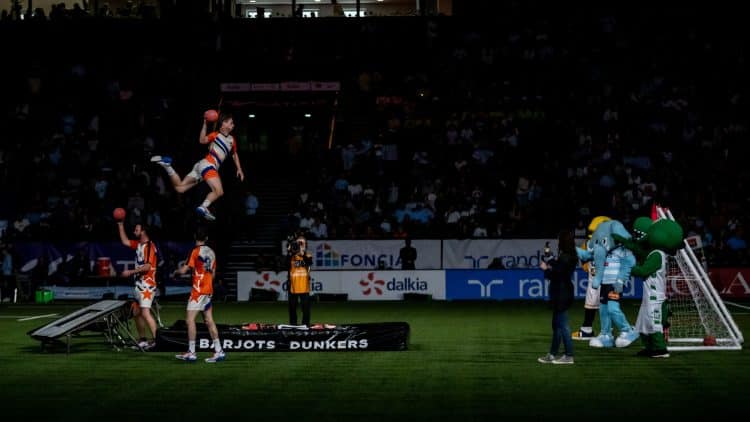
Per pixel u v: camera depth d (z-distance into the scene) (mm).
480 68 41281
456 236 33344
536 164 36656
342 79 41594
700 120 38188
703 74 40219
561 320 15242
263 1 45000
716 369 14633
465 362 15539
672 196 34469
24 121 38438
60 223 33500
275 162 39344
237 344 16984
